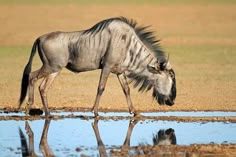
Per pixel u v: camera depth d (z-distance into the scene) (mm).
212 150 42000
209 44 120250
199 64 93875
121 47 53938
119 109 59344
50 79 55156
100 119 53531
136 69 55031
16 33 133375
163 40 123875
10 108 59000
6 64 93000
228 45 119250
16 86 73438
